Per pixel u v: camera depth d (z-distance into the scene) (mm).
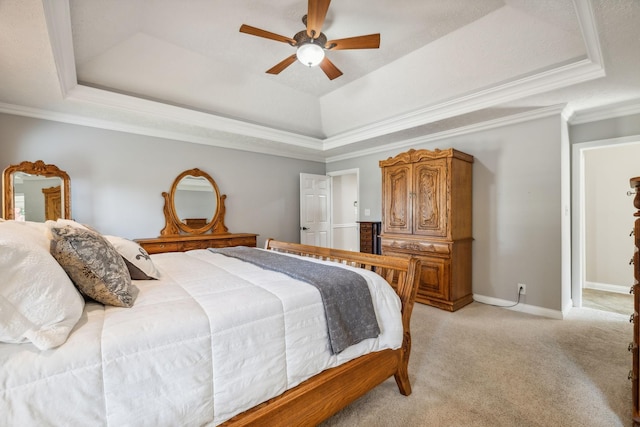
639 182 1496
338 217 7051
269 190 5289
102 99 3102
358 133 4605
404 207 3869
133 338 1001
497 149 3646
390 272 1997
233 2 2381
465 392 1894
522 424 1611
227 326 1185
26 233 1111
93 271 1169
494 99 3145
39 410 837
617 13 1741
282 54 3152
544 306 3293
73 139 3463
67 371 881
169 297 1335
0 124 3061
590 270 4512
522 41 2604
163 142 4121
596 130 3396
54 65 2258
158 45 2926
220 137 4414
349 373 1559
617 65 2340
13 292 878
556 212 3223
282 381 1320
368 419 1648
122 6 2287
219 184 4664
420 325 2990
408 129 4027
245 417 1208
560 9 2127
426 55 3082
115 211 3752
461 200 3637
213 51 3090
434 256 3543
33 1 1565
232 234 4531
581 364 2223
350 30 2701
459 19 2566
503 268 3598
